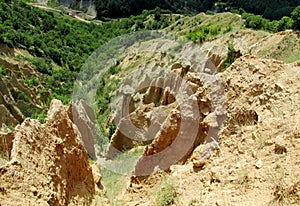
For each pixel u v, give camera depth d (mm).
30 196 5668
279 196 4777
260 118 7207
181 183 6984
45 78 50375
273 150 5969
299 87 7344
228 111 8719
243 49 33062
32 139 6902
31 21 74312
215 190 5922
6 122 31438
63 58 60844
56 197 6395
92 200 8875
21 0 84562
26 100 39469
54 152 7480
